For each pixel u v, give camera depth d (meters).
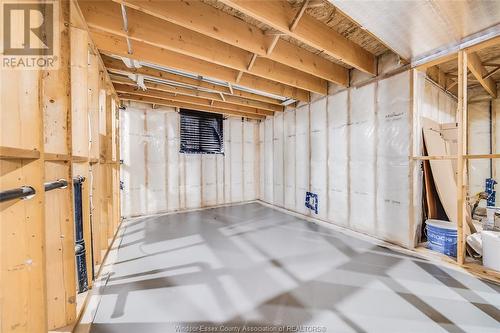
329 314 1.60
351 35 2.62
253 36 2.38
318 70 3.16
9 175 1.02
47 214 1.44
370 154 3.30
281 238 3.29
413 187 2.76
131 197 4.68
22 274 1.09
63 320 1.47
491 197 4.17
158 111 5.00
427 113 3.40
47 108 1.40
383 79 3.07
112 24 1.97
